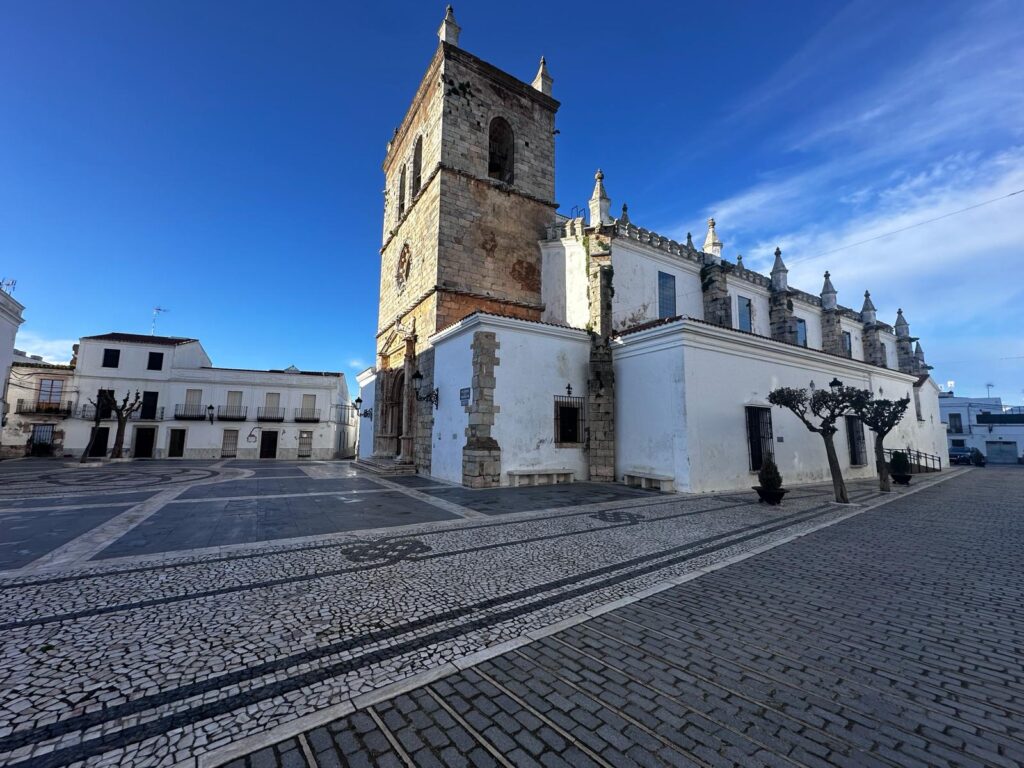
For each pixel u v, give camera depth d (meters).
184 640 3.56
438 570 5.43
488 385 13.39
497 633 3.76
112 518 8.52
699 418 12.53
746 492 12.80
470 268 17.73
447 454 14.98
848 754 2.33
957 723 2.59
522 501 10.65
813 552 6.41
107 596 4.49
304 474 18.22
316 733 2.47
